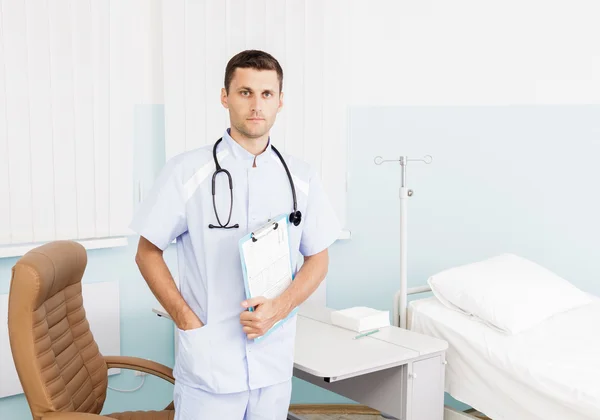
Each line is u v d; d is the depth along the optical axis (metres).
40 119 2.66
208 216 1.67
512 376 2.16
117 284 2.89
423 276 3.34
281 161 1.76
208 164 1.69
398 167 3.29
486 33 3.25
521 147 3.27
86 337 2.08
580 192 3.27
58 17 2.66
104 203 2.84
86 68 2.75
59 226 2.74
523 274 2.64
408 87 3.26
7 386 2.65
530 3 3.23
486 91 3.27
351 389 2.29
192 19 2.93
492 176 3.29
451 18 3.25
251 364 1.68
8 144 2.60
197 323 1.66
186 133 2.96
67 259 1.94
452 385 2.40
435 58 3.26
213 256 1.67
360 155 3.27
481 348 2.28
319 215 1.82
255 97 1.61
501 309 2.39
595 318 2.49
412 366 2.12
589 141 3.25
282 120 3.12
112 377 2.96
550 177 3.27
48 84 2.66
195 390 1.69
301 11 3.09
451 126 3.28
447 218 3.31
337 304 3.32
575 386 1.97
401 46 3.24
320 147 3.18
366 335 2.29
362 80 3.23
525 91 3.26
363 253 3.31
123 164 2.88
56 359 1.87
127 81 2.86
